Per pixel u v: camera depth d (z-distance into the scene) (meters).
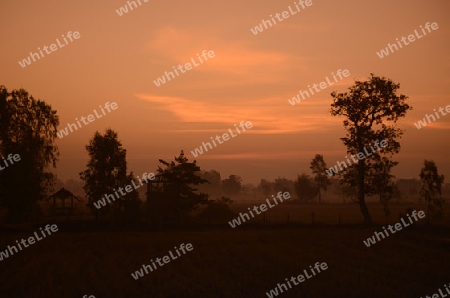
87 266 29.25
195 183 60.75
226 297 21.72
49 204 75.38
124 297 21.91
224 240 41.00
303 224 53.62
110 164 56.62
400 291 22.67
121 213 56.28
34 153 61.31
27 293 22.38
